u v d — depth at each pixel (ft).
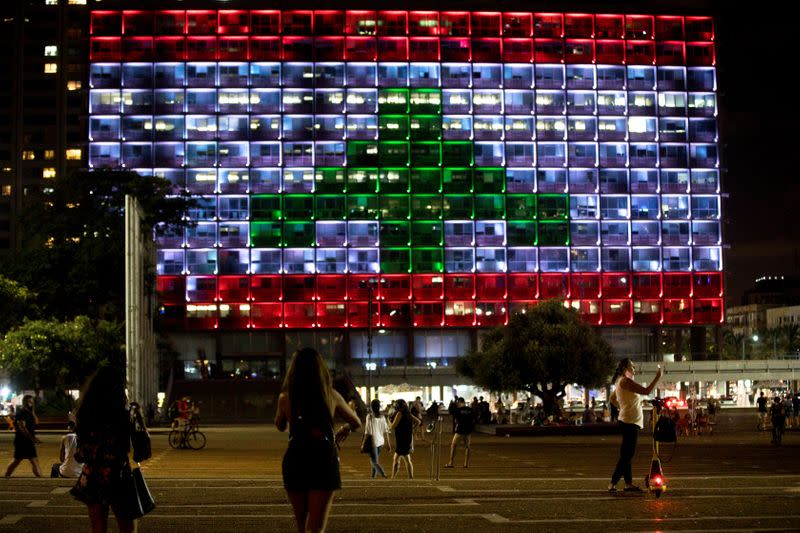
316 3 438.40
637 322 440.04
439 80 440.04
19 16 606.14
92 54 431.84
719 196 448.65
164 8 434.30
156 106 431.84
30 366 229.45
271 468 103.96
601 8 449.89
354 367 402.52
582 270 439.63
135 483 32.12
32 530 42.04
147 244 282.77
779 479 61.98
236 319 426.10
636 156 446.60
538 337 234.38
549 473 91.20
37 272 264.31
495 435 201.67
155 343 285.84
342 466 108.27
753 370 405.18
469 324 433.07
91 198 283.38
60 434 203.62
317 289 429.38
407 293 431.84
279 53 435.94
